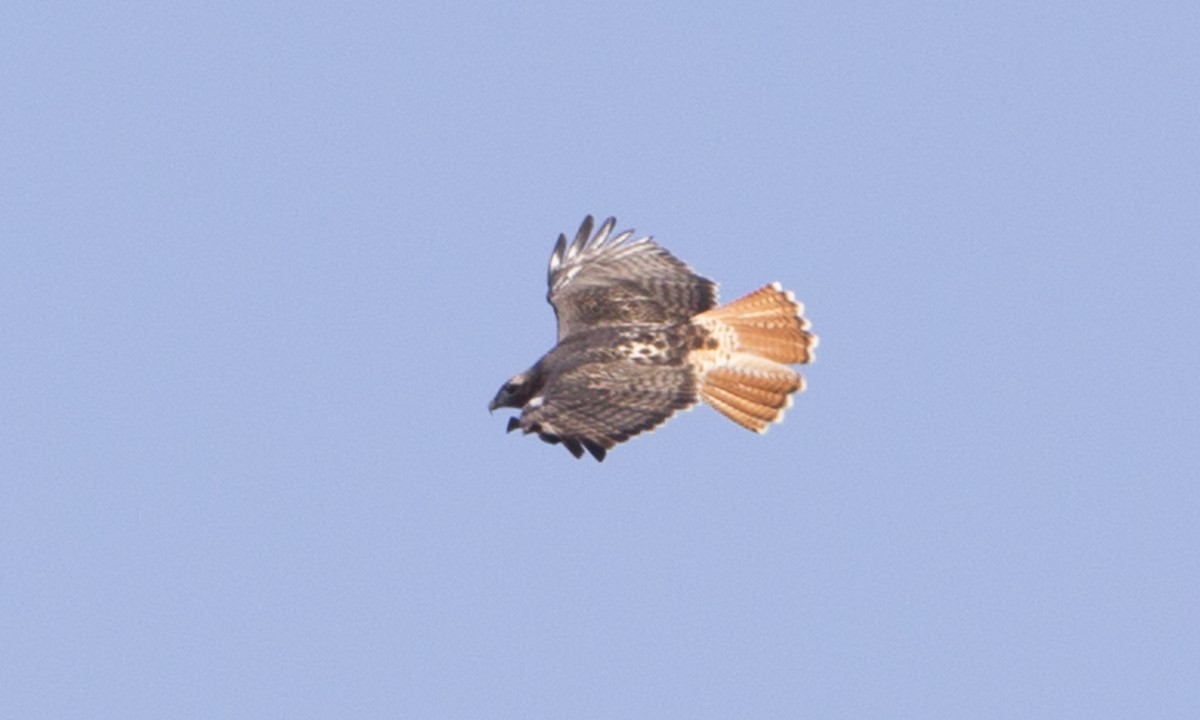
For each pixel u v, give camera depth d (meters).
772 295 33.38
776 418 32.88
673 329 33.31
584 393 31.97
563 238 36.59
